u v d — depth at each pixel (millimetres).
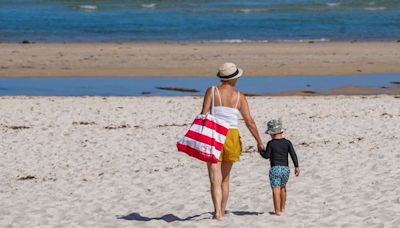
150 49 79312
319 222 20562
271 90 55844
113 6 126438
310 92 55062
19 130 38375
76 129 38531
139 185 26641
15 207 23719
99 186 26656
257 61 71438
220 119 19734
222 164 20547
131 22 105750
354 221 20625
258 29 99875
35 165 30719
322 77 63000
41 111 44656
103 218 22016
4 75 63312
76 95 53375
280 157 21188
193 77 62656
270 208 22688
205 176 27734
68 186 26812
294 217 21141
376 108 44875
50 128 38906
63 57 73438
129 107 46000
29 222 21734
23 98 50250
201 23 105312
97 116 42844
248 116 20094
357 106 45906
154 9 122625
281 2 136625
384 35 95938
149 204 23781
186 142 19625
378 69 67500
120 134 36969
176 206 23312
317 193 24359
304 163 29281
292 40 89562
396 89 56875
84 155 32375
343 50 79875
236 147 20062
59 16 112375
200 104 47156
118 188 26250
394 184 25188
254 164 29547
